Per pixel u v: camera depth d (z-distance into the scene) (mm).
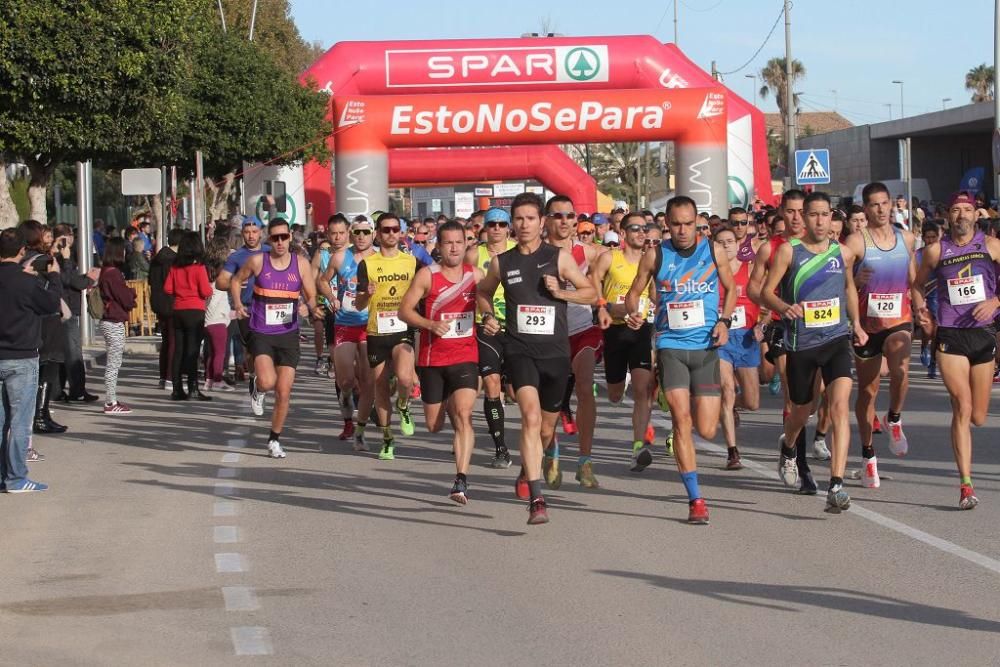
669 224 9945
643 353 12203
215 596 7844
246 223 14477
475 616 7297
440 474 12367
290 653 6656
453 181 39625
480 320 10266
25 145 22312
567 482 11742
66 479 12227
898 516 9938
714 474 12023
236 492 11453
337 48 34031
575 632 6941
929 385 19219
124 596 7883
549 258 9742
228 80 34906
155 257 20109
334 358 14391
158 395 19766
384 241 13008
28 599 7840
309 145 34969
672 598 7602
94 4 22000
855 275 11602
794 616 7172
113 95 22641
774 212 16953
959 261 10234
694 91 31016
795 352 10367
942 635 6766
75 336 18719
